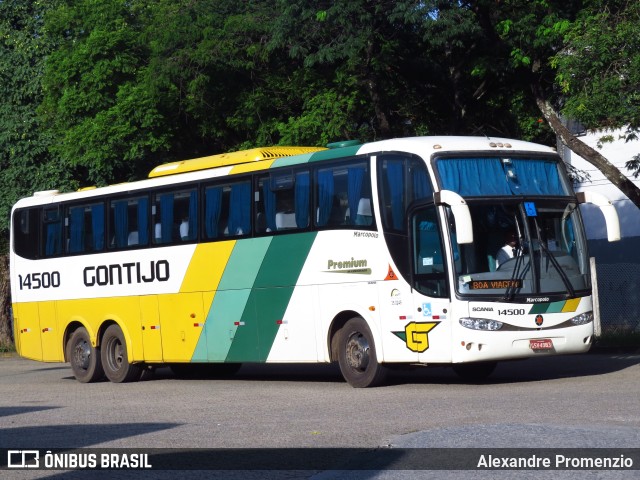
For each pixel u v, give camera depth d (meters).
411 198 15.46
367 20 24.33
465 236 14.44
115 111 27.84
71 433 12.02
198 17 27.44
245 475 8.75
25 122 34.28
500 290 15.07
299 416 12.52
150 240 20.19
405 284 15.46
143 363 20.95
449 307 14.95
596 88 19.88
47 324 22.64
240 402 14.91
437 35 23.83
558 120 24.97
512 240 15.34
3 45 34.59
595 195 15.98
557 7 24.09
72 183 34.28
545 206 15.72
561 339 15.38
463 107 27.28
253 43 27.02
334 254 16.58
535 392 14.11
